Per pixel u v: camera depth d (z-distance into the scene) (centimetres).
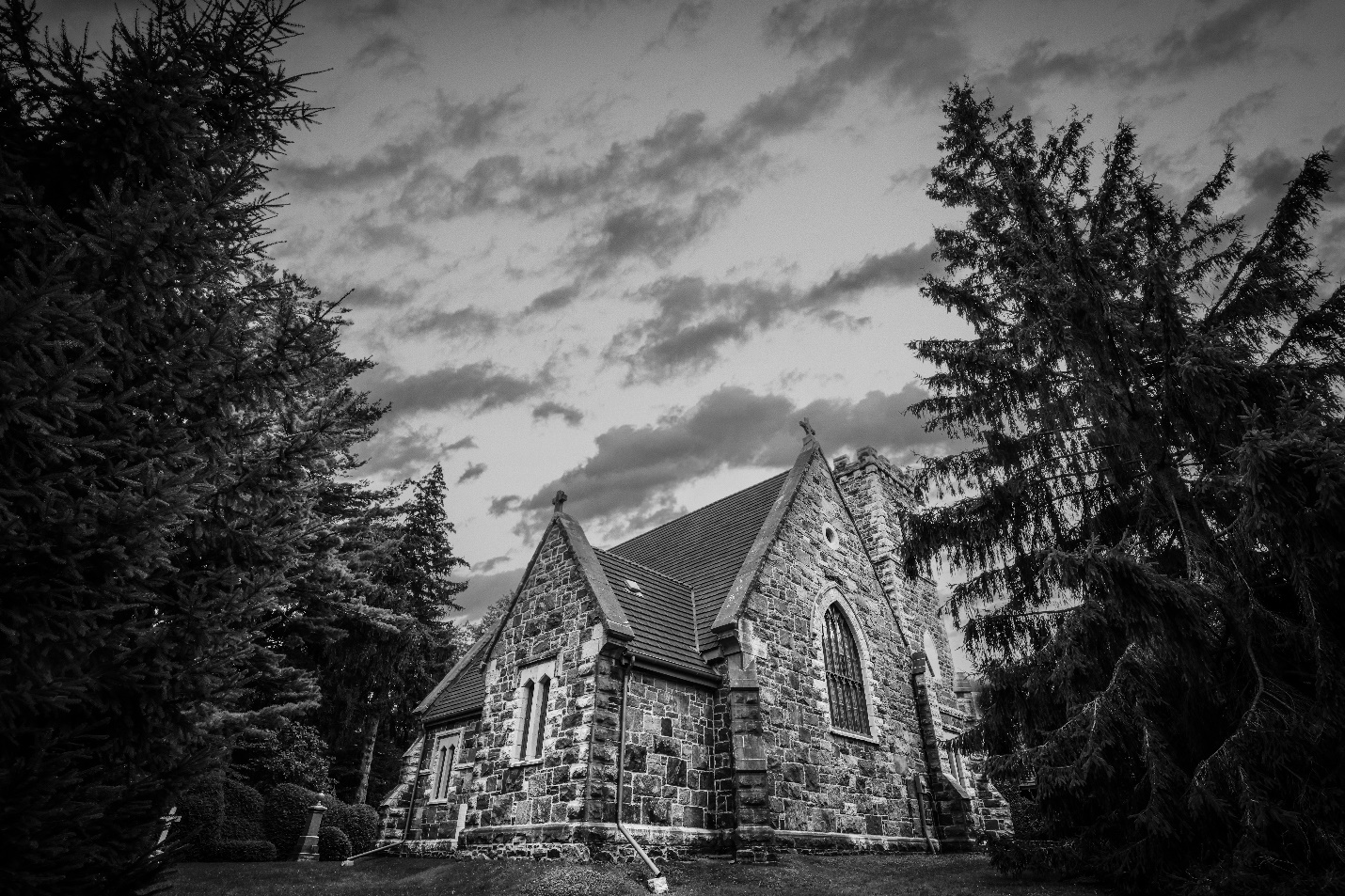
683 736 1616
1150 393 1315
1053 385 1458
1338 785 878
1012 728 1259
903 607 2822
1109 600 1048
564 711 1552
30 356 535
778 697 1758
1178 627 1003
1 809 495
